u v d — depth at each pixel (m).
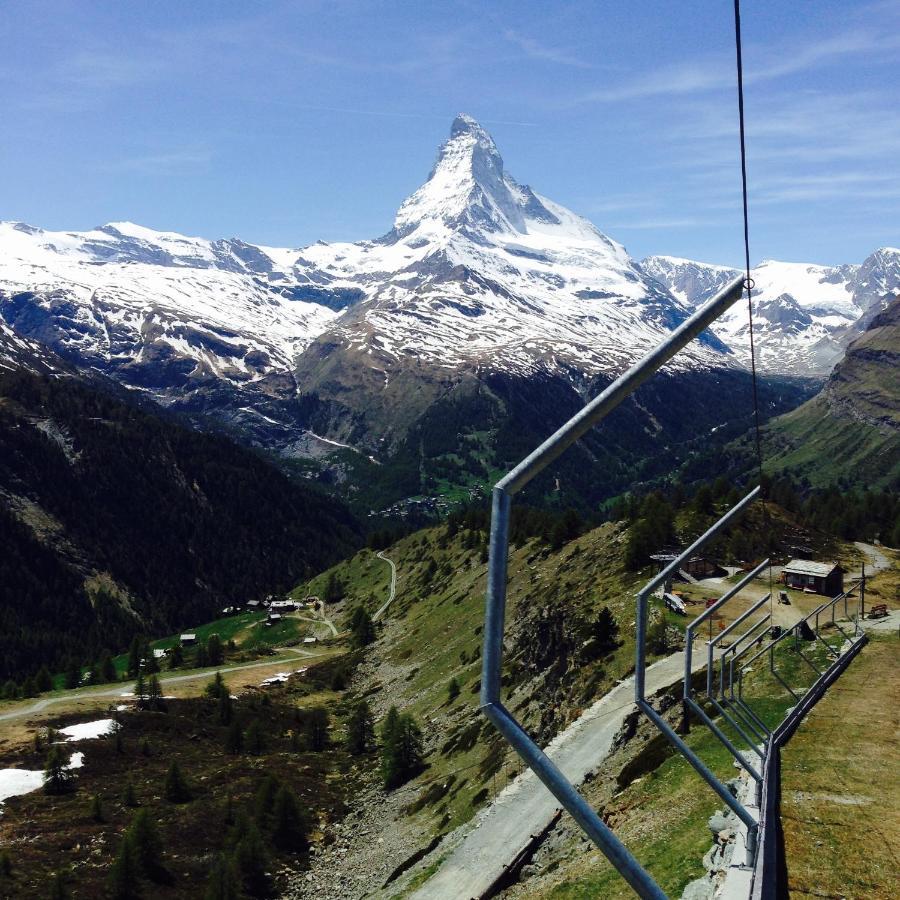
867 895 26.67
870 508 183.38
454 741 99.31
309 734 129.38
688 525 123.12
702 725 52.44
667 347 11.65
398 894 55.16
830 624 72.44
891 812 32.75
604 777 55.19
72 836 93.38
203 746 130.25
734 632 76.44
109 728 134.62
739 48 14.17
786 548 119.56
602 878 38.12
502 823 58.88
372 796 99.31
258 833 83.94
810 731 44.09
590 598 103.25
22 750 125.19
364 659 178.38
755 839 27.31
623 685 70.88
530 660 102.88
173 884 82.38
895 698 49.16
